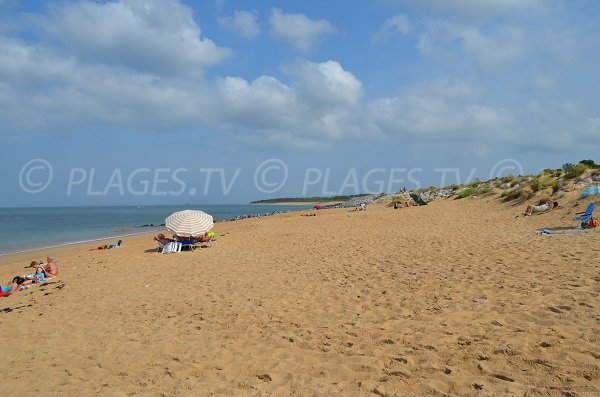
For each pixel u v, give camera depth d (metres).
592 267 7.93
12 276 13.97
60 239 28.95
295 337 5.93
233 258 13.30
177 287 9.64
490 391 3.80
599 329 4.85
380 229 18.78
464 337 5.21
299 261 11.91
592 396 3.45
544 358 4.30
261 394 4.30
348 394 4.11
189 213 16.58
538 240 11.63
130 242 24.00
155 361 5.46
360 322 6.32
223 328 6.62
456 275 8.50
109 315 7.80
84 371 5.32
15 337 6.95
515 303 6.30
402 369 4.54
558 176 23.19
